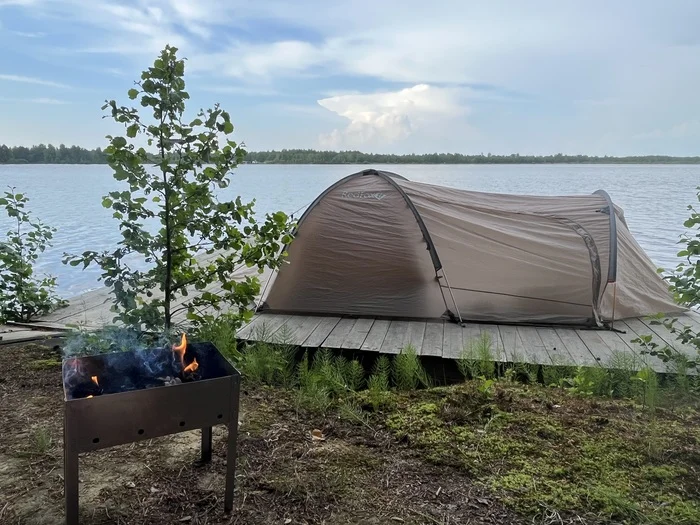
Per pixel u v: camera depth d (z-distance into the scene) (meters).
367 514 2.00
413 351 3.94
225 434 2.62
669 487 2.21
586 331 4.95
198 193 3.26
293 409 3.00
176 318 4.88
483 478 2.27
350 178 5.68
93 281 8.02
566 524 1.96
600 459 2.44
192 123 3.21
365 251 5.32
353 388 3.59
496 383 3.46
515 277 5.17
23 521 1.91
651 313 5.33
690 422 2.88
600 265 5.11
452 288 5.19
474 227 5.29
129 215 3.19
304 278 5.40
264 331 4.42
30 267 5.05
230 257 3.62
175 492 2.11
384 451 2.52
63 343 4.01
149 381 2.09
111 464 2.32
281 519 1.96
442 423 2.79
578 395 3.32
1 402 3.00
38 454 2.40
